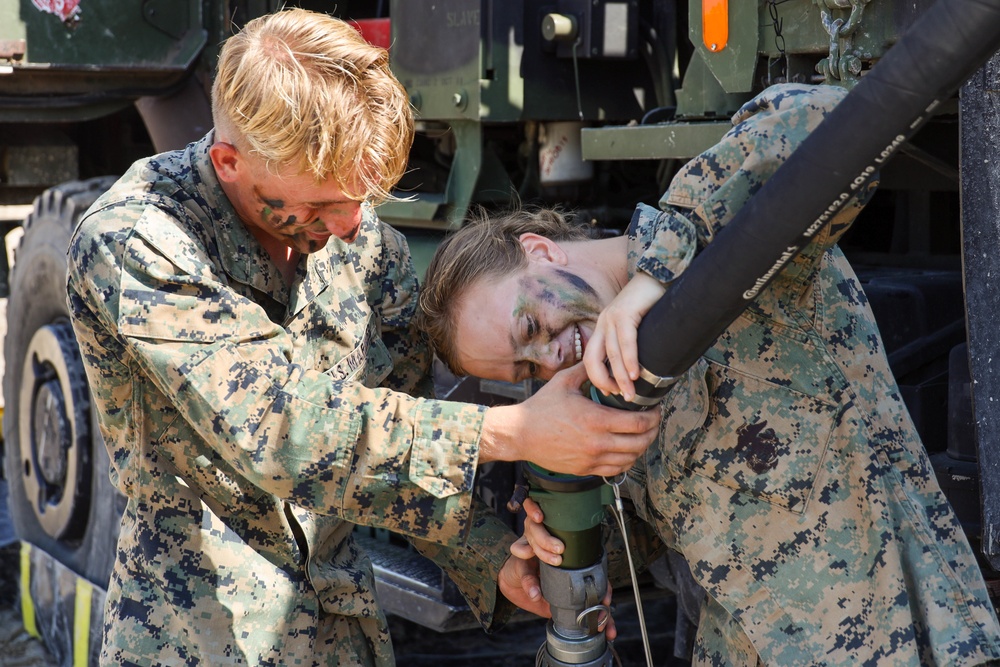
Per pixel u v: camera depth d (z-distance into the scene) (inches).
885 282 85.8
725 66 79.4
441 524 56.5
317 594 64.1
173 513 61.2
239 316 56.6
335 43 53.2
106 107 132.1
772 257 45.1
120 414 62.4
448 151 117.9
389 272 69.7
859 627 55.0
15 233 158.2
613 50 103.7
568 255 62.1
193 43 126.1
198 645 60.5
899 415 58.5
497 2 101.7
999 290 60.6
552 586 61.0
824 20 70.0
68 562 134.9
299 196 55.5
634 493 64.1
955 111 73.7
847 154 42.1
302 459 55.3
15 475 145.3
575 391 54.9
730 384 56.6
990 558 61.9
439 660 132.4
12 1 117.3
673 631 132.0
